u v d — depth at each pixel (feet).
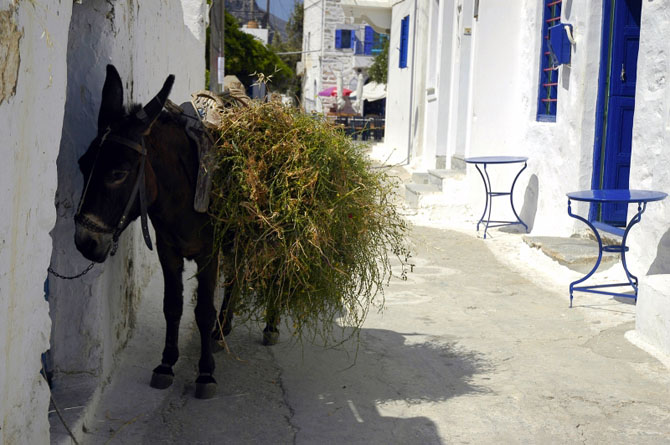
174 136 13.98
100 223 12.46
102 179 12.47
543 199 32.24
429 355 18.11
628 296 21.77
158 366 15.60
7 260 8.90
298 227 14.26
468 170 39.27
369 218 15.53
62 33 10.84
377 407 14.97
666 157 21.94
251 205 14.15
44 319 10.57
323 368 17.13
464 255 29.96
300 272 14.55
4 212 8.73
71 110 14.05
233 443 13.25
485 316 21.47
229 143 14.56
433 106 50.80
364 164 15.84
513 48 35.70
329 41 128.77
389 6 69.46
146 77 19.53
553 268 26.66
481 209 37.63
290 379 16.38
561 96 30.40
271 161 14.52
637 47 27.86
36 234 10.05
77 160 14.06
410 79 59.16
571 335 19.62
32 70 9.54
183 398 15.16
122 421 13.84
